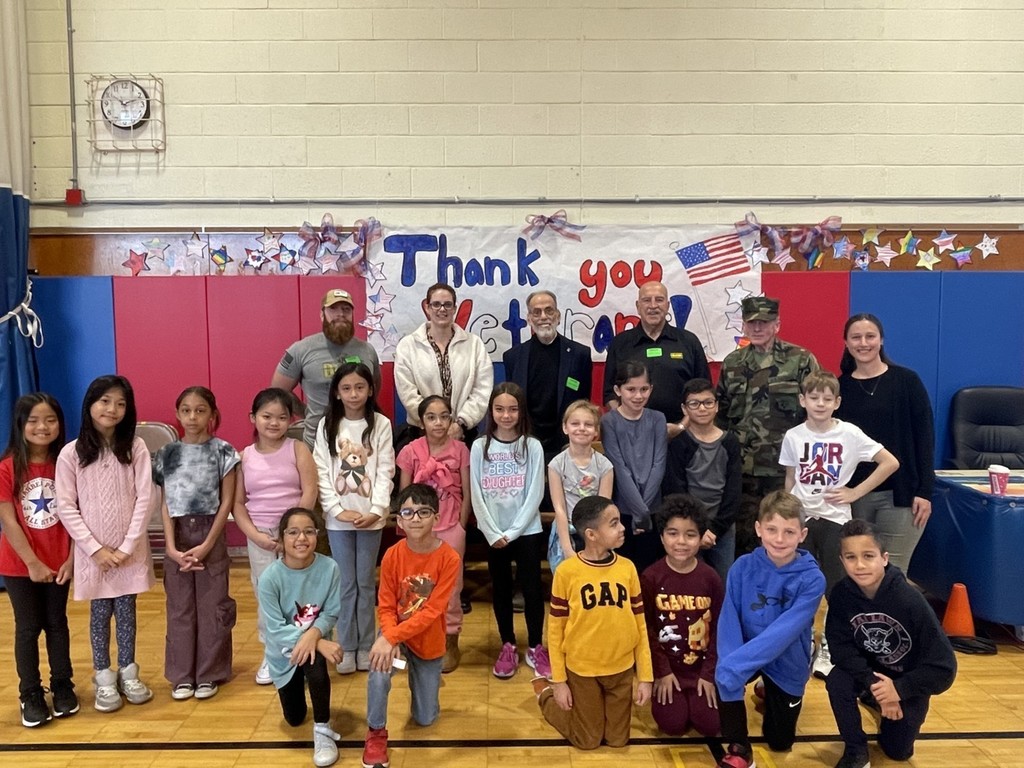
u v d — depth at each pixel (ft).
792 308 14.05
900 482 9.92
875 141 14.23
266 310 13.83
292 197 14.14
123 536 8.73
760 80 14.10
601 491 9.61
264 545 8.96
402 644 8.26
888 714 7.34
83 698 8.95
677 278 14.14
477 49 13.98
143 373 13.83
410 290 14.05
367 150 14.10
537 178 14.17
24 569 8.39
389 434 9.92
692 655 8.20
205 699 8.98
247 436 13.92
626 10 13.96
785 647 7.46
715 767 7.56
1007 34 14.08
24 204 13.42
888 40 14.07
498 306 14.11
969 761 7.65
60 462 8.56
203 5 13.87
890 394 9.95
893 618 7.50
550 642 7.91
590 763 7.64
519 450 9.77
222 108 14.02
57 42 13.88
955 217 14.32
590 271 14.11
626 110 14.10
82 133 13.98
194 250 14.12
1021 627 10.40
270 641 7.97
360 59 13.97
